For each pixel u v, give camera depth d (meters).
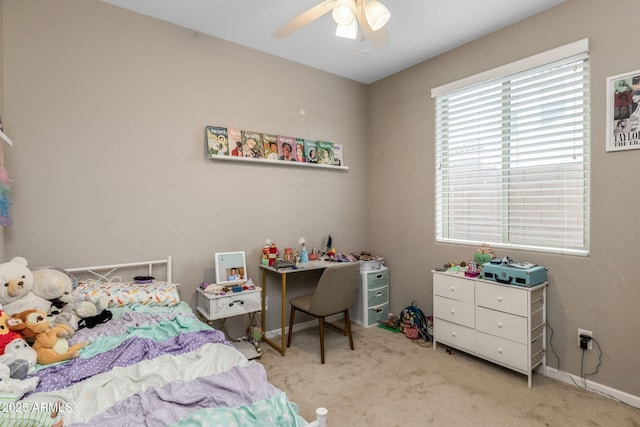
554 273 2.36
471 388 2.21
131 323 1.85
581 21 2.21
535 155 2.52
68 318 1.75
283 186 3.17
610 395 2.11
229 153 2.79
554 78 2.38
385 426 1.83
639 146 1.99
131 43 2.39
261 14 2.44
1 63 1.95
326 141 3.47
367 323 3.38
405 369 2.48
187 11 2.40
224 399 1.15
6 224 1.79
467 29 2.64
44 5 2.09
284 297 2.74
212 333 1.77
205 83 2.71
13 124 2.00
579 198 2.29
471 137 2.91
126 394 1.21
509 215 2.68
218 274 2.66
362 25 1.81
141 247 2.44
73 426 1.00
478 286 2.48
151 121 2.47
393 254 3.56
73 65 2.19
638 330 2.02
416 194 3.32
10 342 1.39
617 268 2.09
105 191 2.30
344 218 3.64
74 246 2.20
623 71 2.05
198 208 2.69
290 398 2.10
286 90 3.18
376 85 3.72
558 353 2.34
